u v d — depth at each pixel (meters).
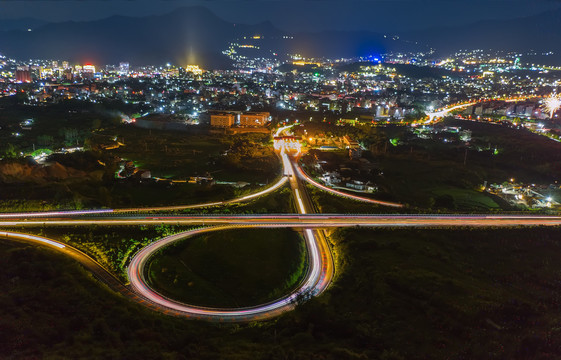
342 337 91.06
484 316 95.50
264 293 114.62
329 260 132.12
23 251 114.62
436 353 82.38
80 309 92.00
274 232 143.50
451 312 97.12
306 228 151.75
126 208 163.38
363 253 131.75
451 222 159.25
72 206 159.00
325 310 97.56
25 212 151.75
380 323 94.38
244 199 183.25
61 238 132.50
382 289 107.69
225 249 132.12
